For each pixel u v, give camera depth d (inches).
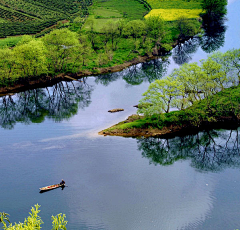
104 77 5492.1
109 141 3324.3
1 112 4234.7
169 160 3036.4
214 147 3309.5
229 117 3671.3
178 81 3752.5
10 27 7047.2
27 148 3171.8
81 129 3631.9
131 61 6058.1
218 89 4232.3
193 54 6235.2
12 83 4960.6
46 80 5216.5
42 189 2498.8
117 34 6683.1
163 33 6574.8
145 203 2389.3
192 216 2258.9
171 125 3592.5
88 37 6560.0
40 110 4298.7
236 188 2546.8
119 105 4313.5
